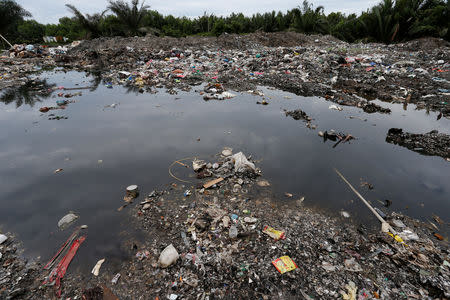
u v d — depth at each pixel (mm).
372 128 7031
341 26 23969
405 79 10766
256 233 3389
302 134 6641
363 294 2588
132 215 3729
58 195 4152
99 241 3266
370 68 12000
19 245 3201
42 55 18922
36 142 6023
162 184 4465
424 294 2580
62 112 8086
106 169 4918
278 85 11367
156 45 19609
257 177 4699
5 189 4281
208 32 25609
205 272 2820
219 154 5523
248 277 2775
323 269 2881
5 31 23109
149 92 10500
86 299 2553
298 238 3324
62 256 3051
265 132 6730
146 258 3014
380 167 5098
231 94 10062
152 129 6852
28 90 10594
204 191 4250
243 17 30406
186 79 12336
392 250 3131
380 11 20609
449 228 3520
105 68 15250
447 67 11883
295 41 21484
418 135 6273
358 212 3848
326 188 4418
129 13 23234
